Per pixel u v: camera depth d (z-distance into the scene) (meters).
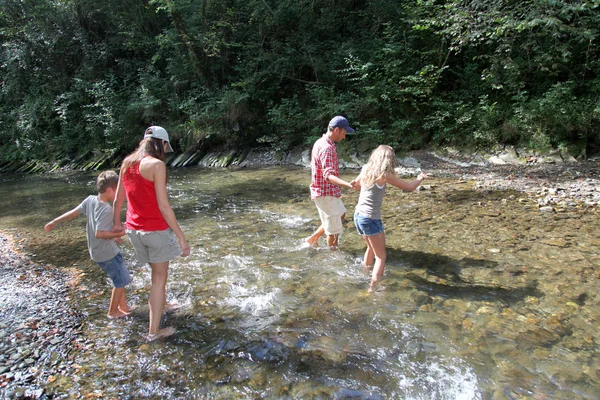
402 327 3.22
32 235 6.23
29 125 15.38
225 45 13.26
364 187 3.90
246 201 7.62
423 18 10.58
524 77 10.02
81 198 9.03
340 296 3.77
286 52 12.68
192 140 13.27
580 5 8.09
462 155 9.84
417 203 6.65
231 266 4.56
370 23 12.80
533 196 6.67
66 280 4.46
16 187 11.09
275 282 4.11
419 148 10.56
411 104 10.89
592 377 2.55
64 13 15.84
